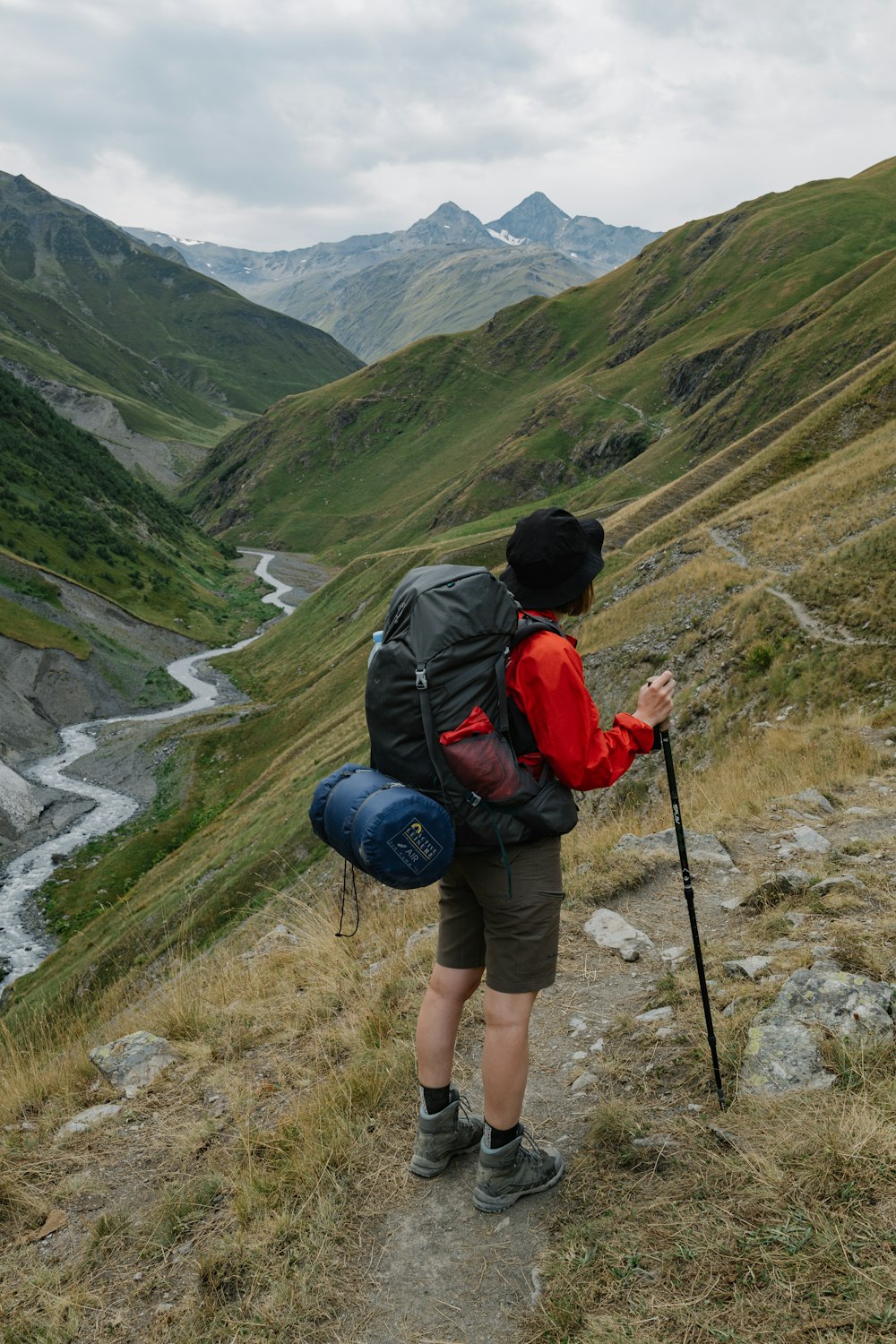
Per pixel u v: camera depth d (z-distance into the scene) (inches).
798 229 7490.2
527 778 104.0
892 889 189.9
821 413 1878.7
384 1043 157.2
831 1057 120.4
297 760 2210.9
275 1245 112.3
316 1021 184.1
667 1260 93.4
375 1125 133.9
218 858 1640.0
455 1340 93.4
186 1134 146.3
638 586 1501.0
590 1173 114.2
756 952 171.0
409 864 98.0
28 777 2925.7
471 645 101.2
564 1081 140.5
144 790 2778.1
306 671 3914.9
